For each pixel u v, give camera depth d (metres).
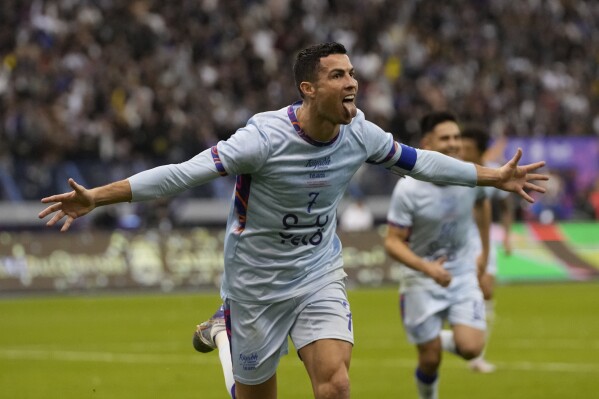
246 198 16.95
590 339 38.91
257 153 16.34
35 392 27.67
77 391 27.86
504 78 88.50
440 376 30.23
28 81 70.56
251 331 17.58
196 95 75.56
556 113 86.31
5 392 27.66
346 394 16.56
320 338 16.94
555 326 43.12
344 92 16.09
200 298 55.44
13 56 73.38
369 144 17.11
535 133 83.94
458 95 84.31
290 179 16.64
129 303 53.03
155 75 75.38
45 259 58.25
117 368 32.09
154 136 69.00
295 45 84.94
